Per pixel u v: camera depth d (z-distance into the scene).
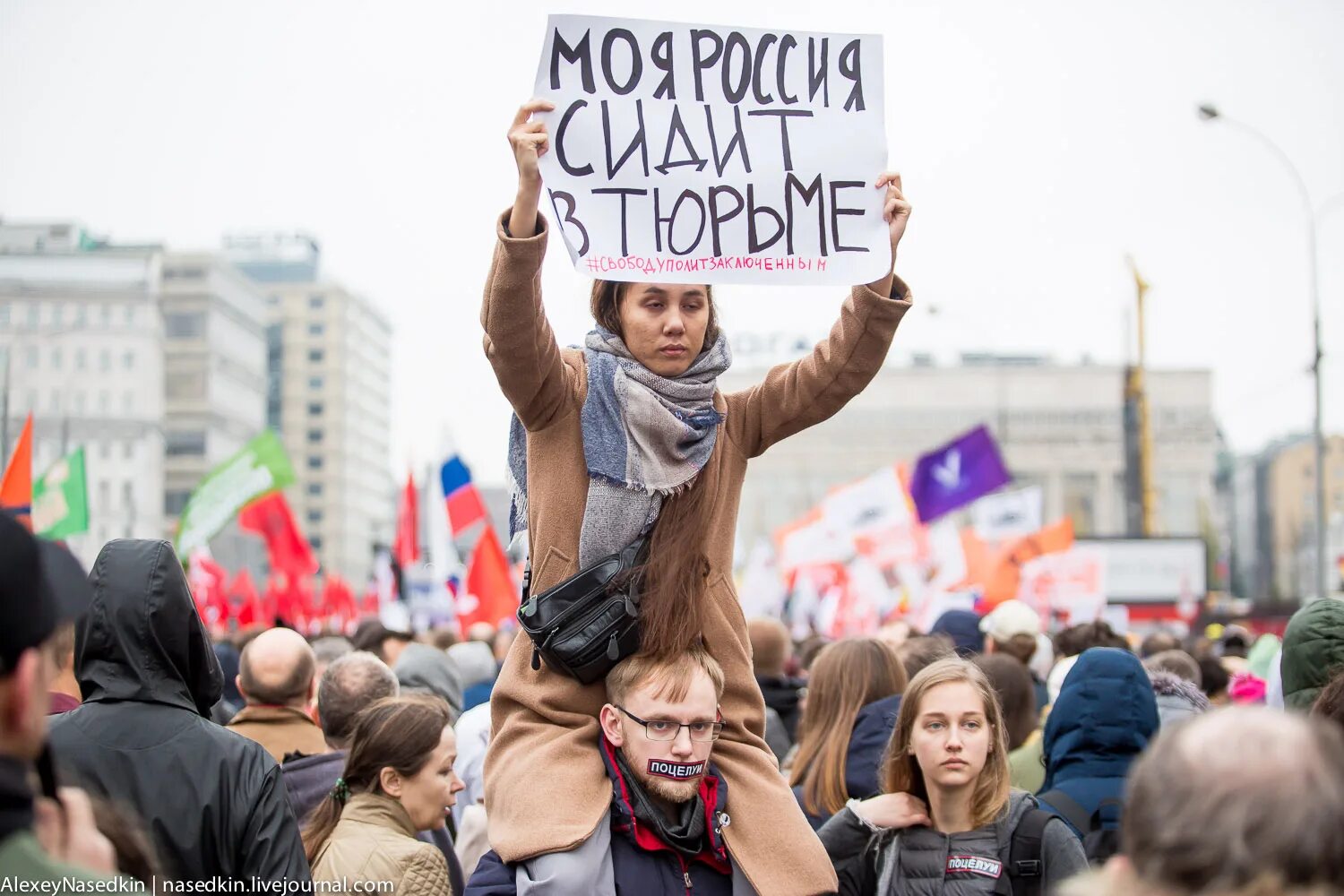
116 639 3.68
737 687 3.79
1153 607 26.88
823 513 17.44
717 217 3.85
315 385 129.50
